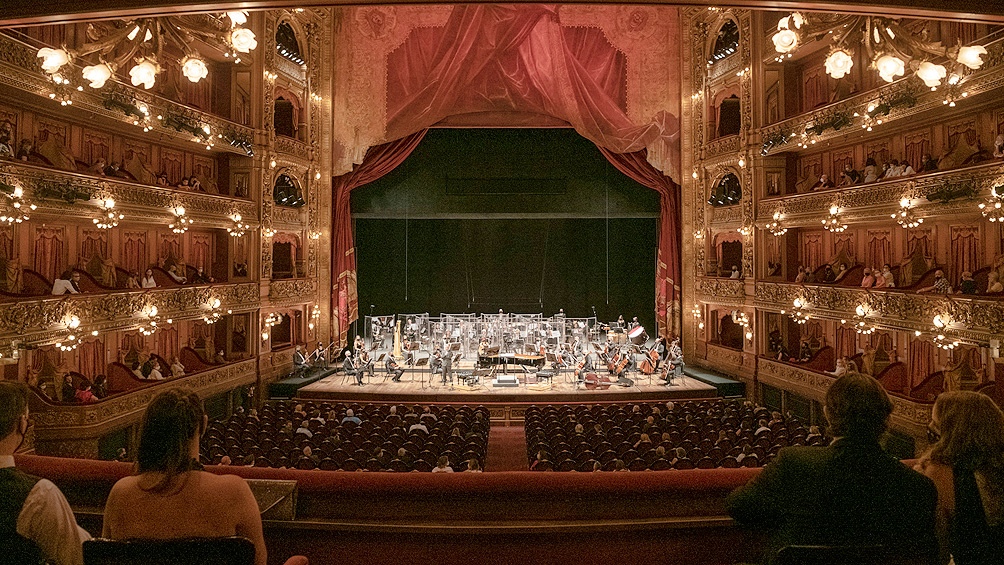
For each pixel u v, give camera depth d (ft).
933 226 59.31
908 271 59.88
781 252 76.79
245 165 75.31
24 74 46.62
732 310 82.58
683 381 80.23
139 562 7.88
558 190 95.55
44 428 47.78
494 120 89.61
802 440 45.57
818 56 72.74
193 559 7.86
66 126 56.90
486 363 86.38
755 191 76.28
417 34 86.89
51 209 48.65
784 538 8.96
